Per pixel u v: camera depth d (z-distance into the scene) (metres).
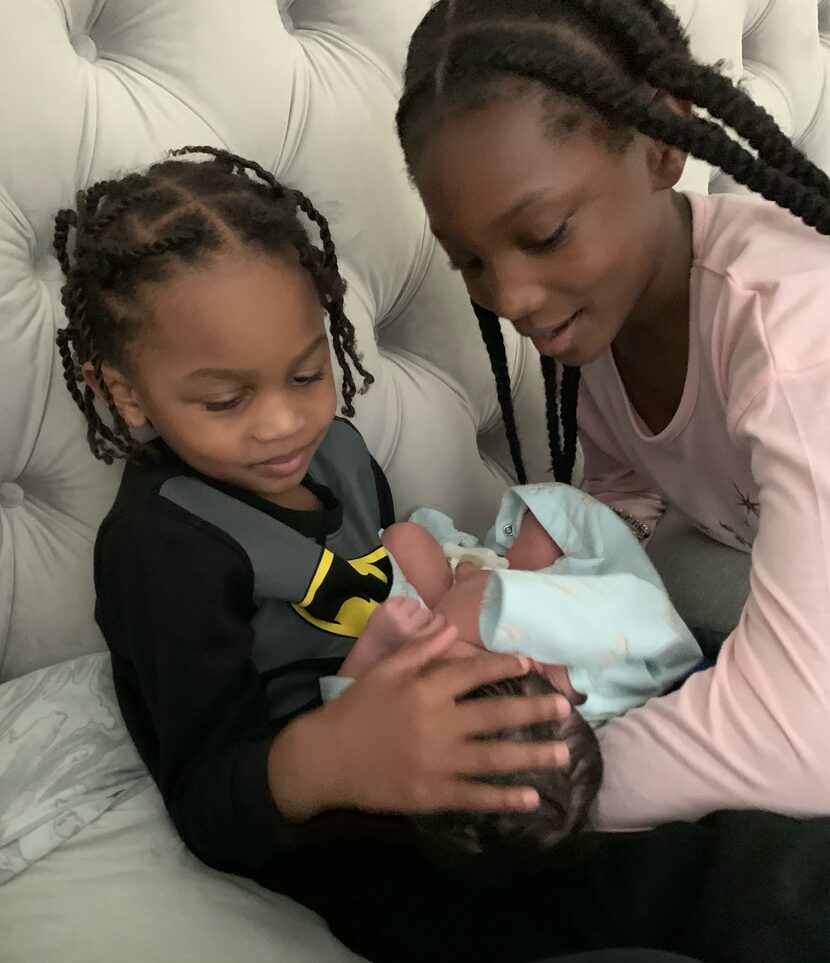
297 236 0.58
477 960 0.52
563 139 0.52
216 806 0.54
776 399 0.53
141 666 0.58
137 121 0.62
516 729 0.50
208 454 0.57
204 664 0.56
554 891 0.52
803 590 0.50
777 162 0.58
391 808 0.48
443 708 0.47
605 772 0.55
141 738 0.64
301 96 0.68
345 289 0.66
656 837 0.51
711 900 0.45
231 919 0.57
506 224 0.53
